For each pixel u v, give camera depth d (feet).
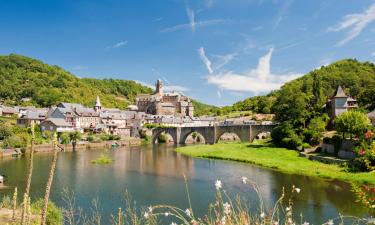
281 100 318.04
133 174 162.91
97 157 233.35
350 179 138.82
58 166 186.19
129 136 458.50
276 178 148.66
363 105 288.30
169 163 205.46
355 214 89.10
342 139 191.62
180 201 107.24
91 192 120.26
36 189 123.13
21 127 315.37
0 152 220.23
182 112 650.84
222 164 198.90
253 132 326.85
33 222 38.04
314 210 94.53
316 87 325.83
